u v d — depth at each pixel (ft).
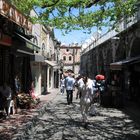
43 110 66.80
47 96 116.06
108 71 141.18
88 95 47.34
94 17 81.87
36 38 114.11
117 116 59.82
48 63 138.82
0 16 48.78
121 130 44.91
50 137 39.40
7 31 53.36
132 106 79.66
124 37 108.78
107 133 42.55
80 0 47.52
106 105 77.00
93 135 41.01
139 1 63.26
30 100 68.28
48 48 159.02
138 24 90.63
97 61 171.94
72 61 344.28
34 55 86.38
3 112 53.98
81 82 57.00
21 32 67.46
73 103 89.15
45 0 47.55
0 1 48.06
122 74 111.75
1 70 63.00
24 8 64.90
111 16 69.41
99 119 55.52
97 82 77.30
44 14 59.67
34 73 110.83
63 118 57.26
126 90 103.24
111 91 77.20
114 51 125.80
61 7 60.64
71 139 38.22
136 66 89.92
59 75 229.86
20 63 80.89
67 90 84.89
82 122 51.67
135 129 45.83
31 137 39.19
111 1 64.34
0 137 37.99
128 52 103.76
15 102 59.93
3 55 63.57
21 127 44.93
